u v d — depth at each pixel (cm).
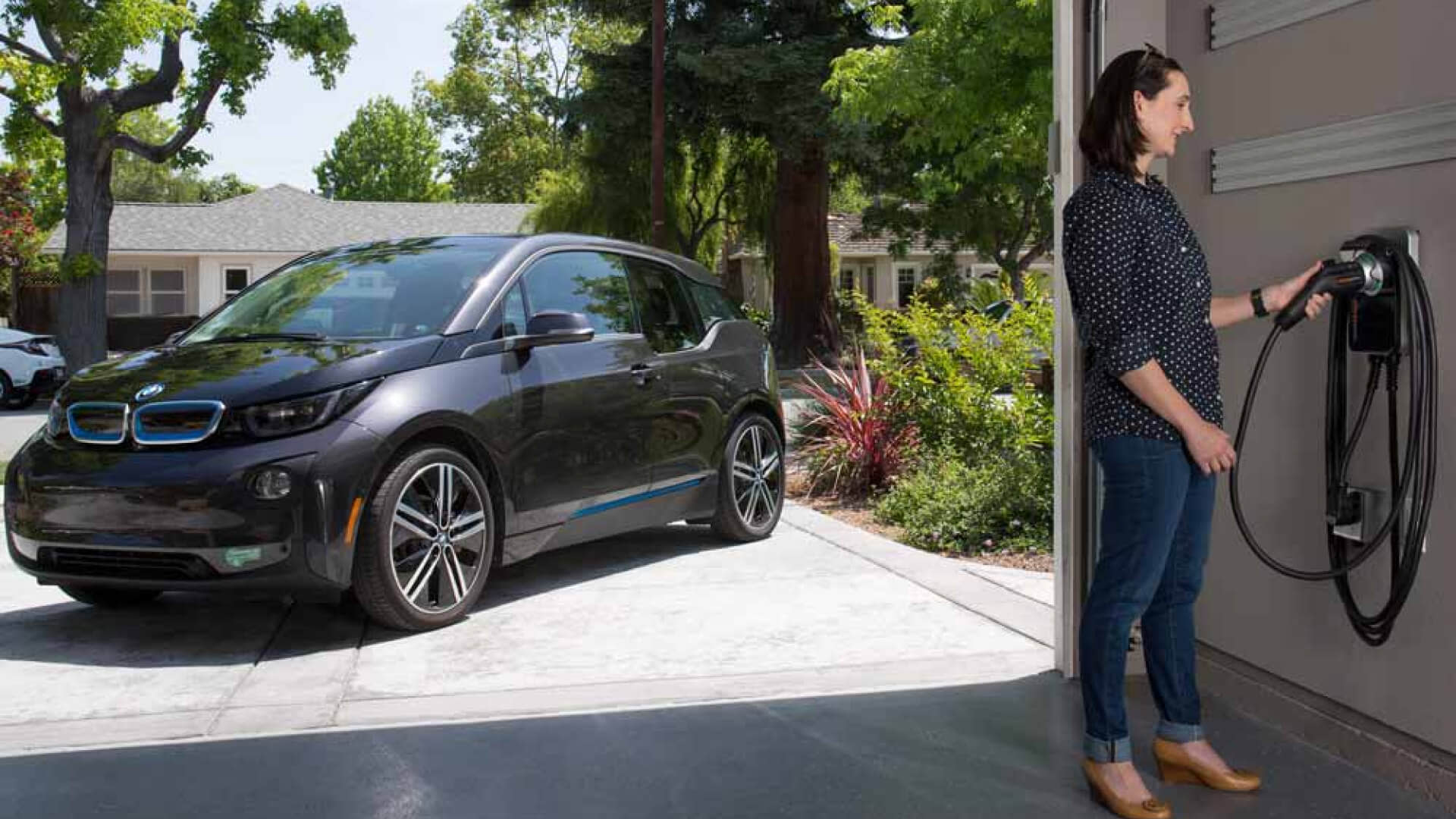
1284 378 355
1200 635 398
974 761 339
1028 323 873
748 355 687
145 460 463
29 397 2081
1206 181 385
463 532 507
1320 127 335
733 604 530
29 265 3512
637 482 598
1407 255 296
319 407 466
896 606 521
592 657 452
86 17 2067
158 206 4172
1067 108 384
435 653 463
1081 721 370
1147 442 291
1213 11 376
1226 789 314
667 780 329
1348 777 321
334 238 4244
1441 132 296
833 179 2956
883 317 937
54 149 2292
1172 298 289
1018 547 660
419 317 532
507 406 526
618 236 3022
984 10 1489
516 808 312
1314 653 346
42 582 495
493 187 6625
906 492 778
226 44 2172
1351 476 327
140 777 337
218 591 459
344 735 370
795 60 2364
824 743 355
